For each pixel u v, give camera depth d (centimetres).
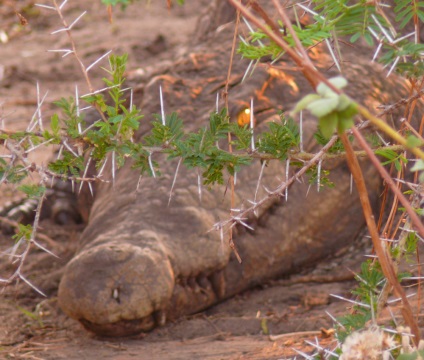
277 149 467
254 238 824
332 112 296
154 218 783
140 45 1912
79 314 714
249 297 827
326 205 866
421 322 588
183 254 756
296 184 857
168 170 838
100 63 1848
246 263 816
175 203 796
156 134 463
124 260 713
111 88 450
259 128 848
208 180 484
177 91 935
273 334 733
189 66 980
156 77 962
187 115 899
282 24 401
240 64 960
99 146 460
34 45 2019
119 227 779
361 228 903
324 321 740
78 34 2066
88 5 2292
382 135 841
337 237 884
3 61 1894
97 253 719
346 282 845
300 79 923
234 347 684
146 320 731
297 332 720
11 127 1452
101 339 734
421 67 408
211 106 905
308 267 874
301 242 858
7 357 698
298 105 296
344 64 946
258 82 905
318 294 816
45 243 1046
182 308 765
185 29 2062
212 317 781
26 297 876
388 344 405
